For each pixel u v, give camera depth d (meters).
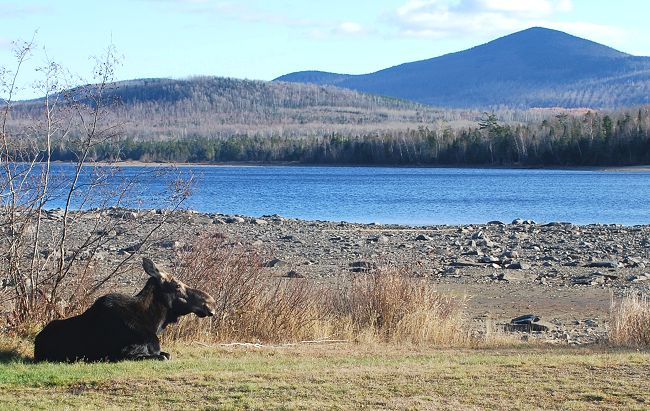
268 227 40.25
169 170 26.84
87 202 17.05
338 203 66.69
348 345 15.10
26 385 10.51
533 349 15.29
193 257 15.84
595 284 25.31
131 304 12.05
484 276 26.53
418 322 16.44
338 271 26.39
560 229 40.66
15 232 14.48
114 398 9.95
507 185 91.62
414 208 61.22
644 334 16.08
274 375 11.01
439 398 9.98
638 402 9.88
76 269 16.16
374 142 167.75
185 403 9.74
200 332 14.77
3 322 14.00
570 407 9.66
